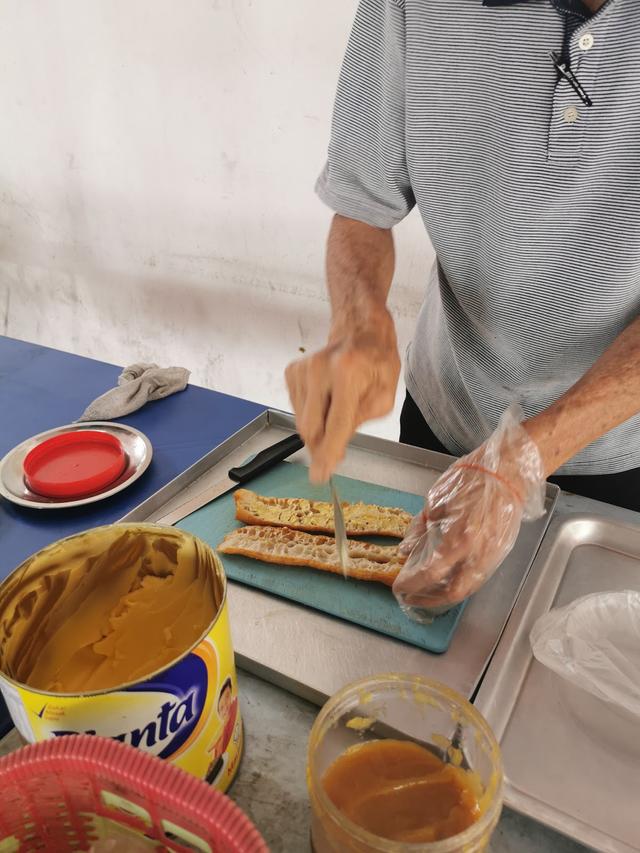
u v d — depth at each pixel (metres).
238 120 1.67
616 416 0.64
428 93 0.74
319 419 0.55
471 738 0.42
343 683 0.57
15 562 0.76
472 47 0.69
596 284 0.74
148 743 0.38
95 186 2.03
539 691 0.56
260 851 0.29
